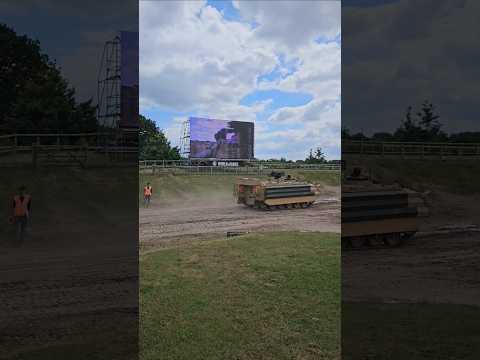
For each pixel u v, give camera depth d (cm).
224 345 601
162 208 2088
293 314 724
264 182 2017
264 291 843
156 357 556
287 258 1100
